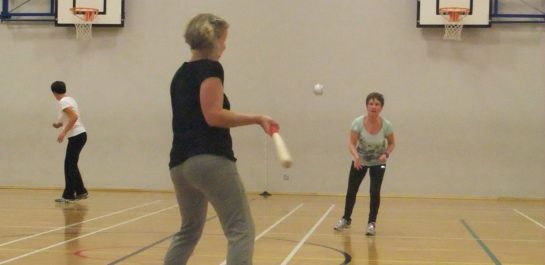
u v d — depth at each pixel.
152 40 13.51
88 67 13.62
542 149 12.79
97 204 10.46
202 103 3.10
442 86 12.96
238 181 3.17
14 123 13.77
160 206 10.22
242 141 13.31
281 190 13.27
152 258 5.43
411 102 13.02
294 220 8.62
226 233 3.17
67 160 10.45
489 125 12.88
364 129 7.38
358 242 6.62
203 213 3.41
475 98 12.89
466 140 12.93
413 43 12.99
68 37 13.65
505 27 12.80
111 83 13.59
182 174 3.20
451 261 5.51
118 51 13.55
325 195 13.09
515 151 12.84
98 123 13.62
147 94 13.53
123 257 5.46
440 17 12.74
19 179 13.79
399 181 13.06
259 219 8.71
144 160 13.55
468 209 10.69
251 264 3.09
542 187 12.78
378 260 5.51
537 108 12.79
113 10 13.41
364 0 13.09
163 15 13.50
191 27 3.26
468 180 12.94
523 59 12.79
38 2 13.69
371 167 7.49
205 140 3.12
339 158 13.15
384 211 10.21
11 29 13.74
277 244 6.39
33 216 8.56
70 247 5.96
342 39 13.13
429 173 13.00
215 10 13.37
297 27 13.21
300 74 13.20
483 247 6.38
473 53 12.88
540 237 7.18
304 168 13.22
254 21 13.28
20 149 13.78
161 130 13.53
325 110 13.16
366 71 13.09
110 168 13.62
